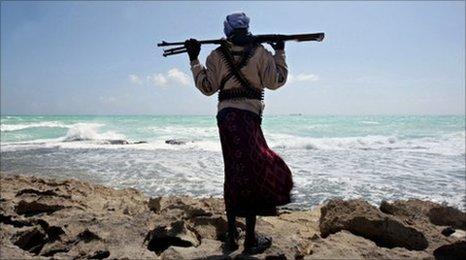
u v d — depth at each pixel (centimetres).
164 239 399
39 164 1565
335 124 4722
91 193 773
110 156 1814
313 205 917
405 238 419
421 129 3975
